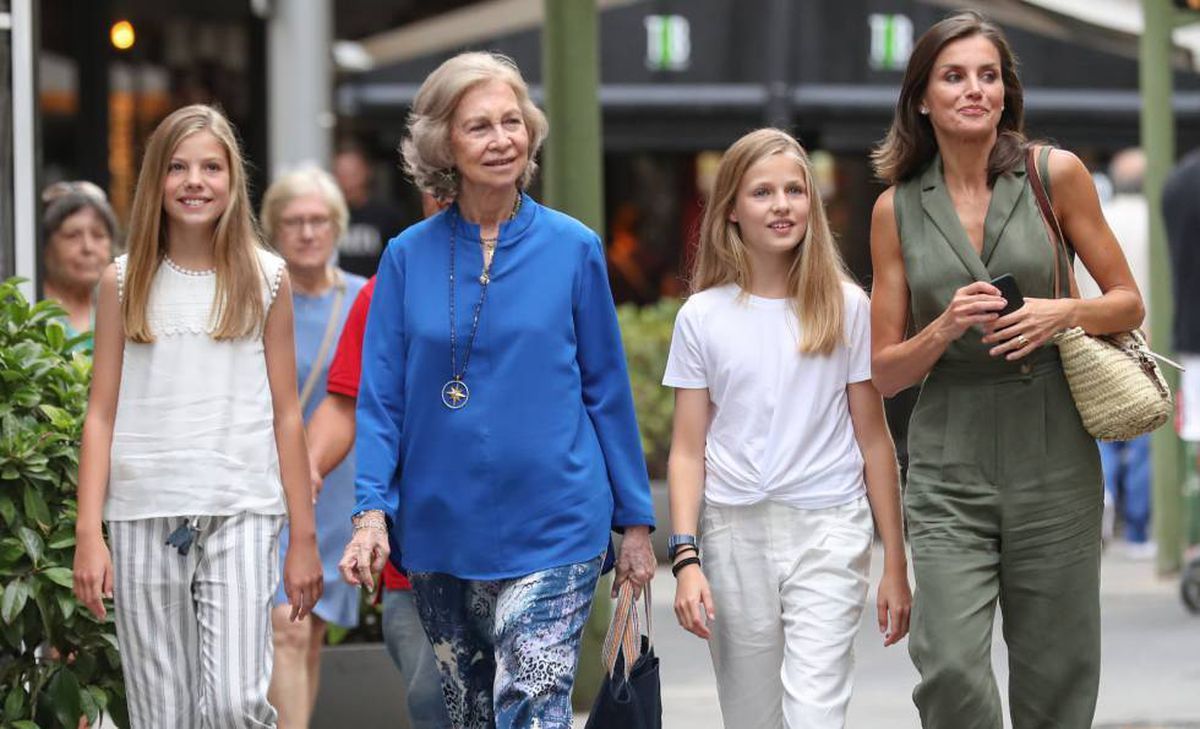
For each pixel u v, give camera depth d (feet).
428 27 91.40
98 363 30.45
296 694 38.29
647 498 30.25
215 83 77.10
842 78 101.45
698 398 31.55
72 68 73.31
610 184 107.14
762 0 100.99
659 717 30.35
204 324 30.27
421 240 29.94
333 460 36.35
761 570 31.04
